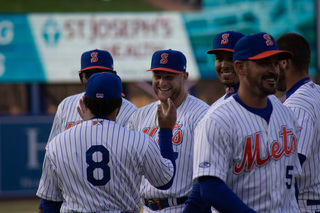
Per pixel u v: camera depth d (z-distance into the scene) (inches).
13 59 1355.8
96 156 431.5
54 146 442.3
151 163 441.1
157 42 1378.0
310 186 491.8
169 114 463.8
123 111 628.1
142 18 1375.5
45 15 1360.7
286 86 515.8
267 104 415.5
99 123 442.6
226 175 397.1
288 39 506.3
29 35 1357.0
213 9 1376.7
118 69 1374.3
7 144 1332.4
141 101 1406.3
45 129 1349.7
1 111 1398.9
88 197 430.0
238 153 398.3
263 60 394.0
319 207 492.4
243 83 406.3
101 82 444.8
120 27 1374.3
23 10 1354.6
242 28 1376.7
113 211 434.0
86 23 1369.3
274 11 1374.3
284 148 407.2
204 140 397.7
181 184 561.9
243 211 378.3
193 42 1379.2
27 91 1400.1
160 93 582.2
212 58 1380.4
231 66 560.1
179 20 1378.0
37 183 1342.3
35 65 1362.0
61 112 641.6
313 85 505.7
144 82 1405.0
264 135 401.4
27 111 1401.3
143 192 575.5
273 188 398.3
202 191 395.9
